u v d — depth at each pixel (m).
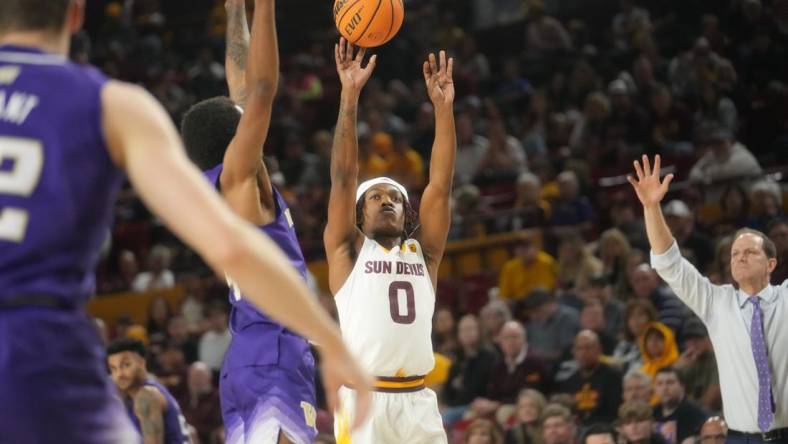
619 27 31.02
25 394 3.71
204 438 18.31
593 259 20.30
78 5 4.20
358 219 9.56
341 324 9.17
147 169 3.69
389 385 9.03
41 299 3.79
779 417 10.58
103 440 3.84
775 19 27.31
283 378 7.38
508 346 17.53
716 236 20.66
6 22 4.03
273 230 7.40
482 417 15.75
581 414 15.93
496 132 26.70
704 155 23.27
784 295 10.79
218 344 20.95
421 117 28.91
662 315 18.00
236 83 8.55
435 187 9.34
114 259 26.72
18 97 3.88
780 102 25.33
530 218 24.05
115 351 11.06
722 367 10.88
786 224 18.55
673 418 14.59
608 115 26.52
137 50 34.22
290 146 28.88
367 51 33.84
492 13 35.41
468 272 24.19
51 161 3.81
